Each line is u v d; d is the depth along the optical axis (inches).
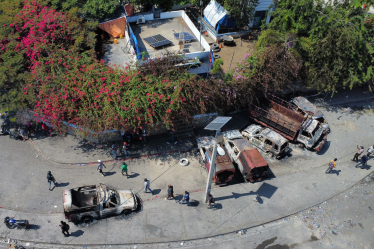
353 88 935.7
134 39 809.5
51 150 698.2
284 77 775.1
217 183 630.5
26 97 661.3
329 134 781.9
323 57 792.3
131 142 719.7
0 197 585.9
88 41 804.6
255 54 777.6
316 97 901.8
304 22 827.4
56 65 682.8
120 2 1013.2
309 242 541.6
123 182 634.8
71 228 540.7
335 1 855.7
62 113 642.2
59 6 916.6
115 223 553.9
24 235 524.4
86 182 629.0
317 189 639.8
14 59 711.7
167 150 715.4
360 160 685.3
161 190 623.5
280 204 604.1
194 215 575.2
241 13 1032.8
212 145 693.9
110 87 642.2
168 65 708.7
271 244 535.8
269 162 703.7
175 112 674.8
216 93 720.3
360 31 765.9
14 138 728.3
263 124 775.7
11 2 909.2
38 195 596.1
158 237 534.3
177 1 1071.6
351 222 577.9
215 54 991.6
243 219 572.4
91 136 707.4
